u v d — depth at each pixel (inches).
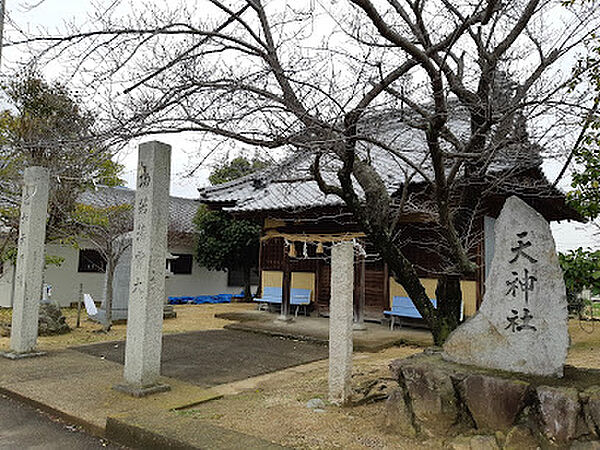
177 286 824.3
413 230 474.9
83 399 229.6
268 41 206.8
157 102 172.4
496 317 179.8
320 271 576.7
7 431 197.5
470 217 235.6
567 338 166.4
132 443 179.5
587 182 259.9
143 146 246.8
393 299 488.7
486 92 200.7
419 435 173.8
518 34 196.4
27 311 325.4
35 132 335.9
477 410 164.2
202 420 197.3
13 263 502.9
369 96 181.6
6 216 460.8
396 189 359.3
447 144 321.4
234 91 169.9
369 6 153.9
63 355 332.2
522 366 171.6
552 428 148.2
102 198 693.9
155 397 234.4
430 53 178.5
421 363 184.9
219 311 658.2
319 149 178.7
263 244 621.6
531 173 310.3
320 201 438.6
